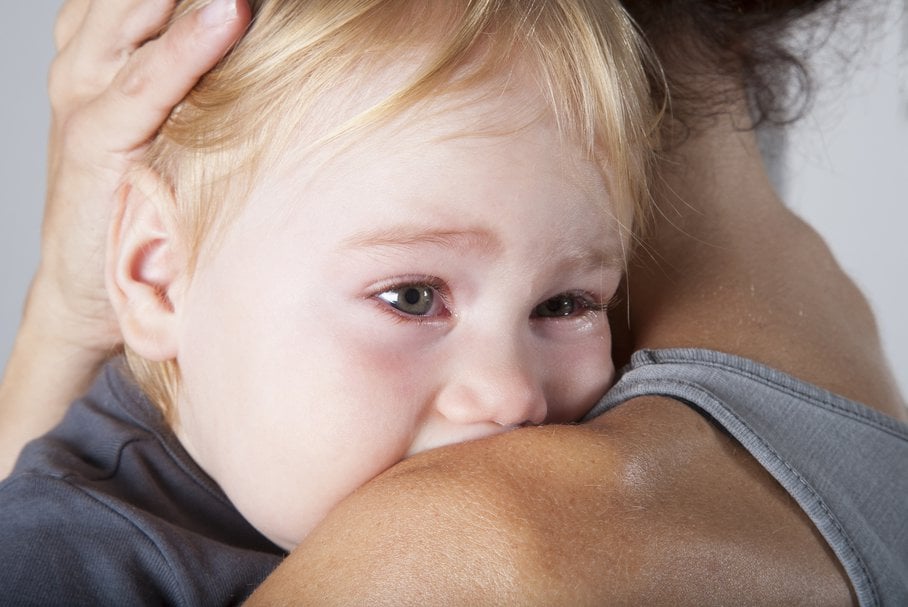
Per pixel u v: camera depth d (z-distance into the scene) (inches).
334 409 33.2
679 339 34.0
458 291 33.8
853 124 73.8
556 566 23.5
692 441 29.0
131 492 35.9
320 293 33.3
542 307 36.4
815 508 29.0
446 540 24.1
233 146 34.9
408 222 32.7
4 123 78.7
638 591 23.8
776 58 42.3
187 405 37.7
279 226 33.9
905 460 31.6
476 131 33.0
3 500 33.4
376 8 33.9
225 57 35.2
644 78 37.5
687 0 40.7
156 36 38.1
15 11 77.4
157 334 37.4
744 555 26.0
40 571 31.4
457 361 33.8
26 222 79.8
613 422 29.2
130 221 37.5
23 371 45.0
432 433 33.9
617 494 25.8
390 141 32.8
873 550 29.1
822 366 33.5
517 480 25.6
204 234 35.9
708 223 37.9
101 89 39.5
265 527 35.6
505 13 34.4
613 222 35.7
